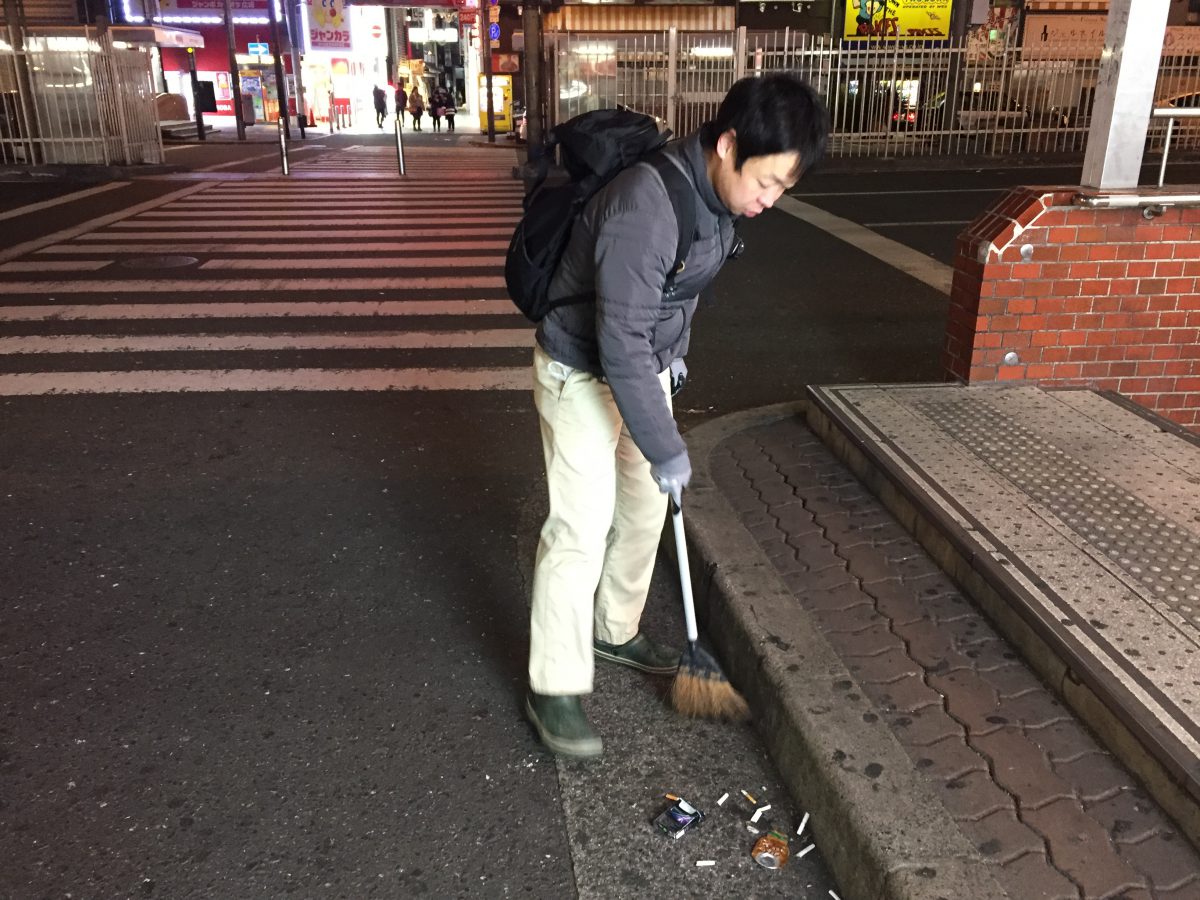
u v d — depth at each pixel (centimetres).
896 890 204
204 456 484
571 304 234
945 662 277
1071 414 425
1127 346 457
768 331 702
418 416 539
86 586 363
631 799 259
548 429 249
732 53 1833
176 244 1048
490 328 706
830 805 233
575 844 245
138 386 584
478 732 285
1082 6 2350
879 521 362
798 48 2009
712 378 598
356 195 1493
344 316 740
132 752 276
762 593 311
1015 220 434
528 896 229
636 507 284
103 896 229
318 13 3916
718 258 230
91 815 253
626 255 211
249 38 4497
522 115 2911
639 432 225
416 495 442
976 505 338
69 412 542
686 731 285
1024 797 226
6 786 263
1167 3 414
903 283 855
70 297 802
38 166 1742
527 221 234
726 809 255
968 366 460
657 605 353
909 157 1798
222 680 308
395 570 377
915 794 227
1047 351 456
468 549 394
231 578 370
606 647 312
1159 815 221
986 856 210
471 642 331
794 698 261
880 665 275
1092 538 315
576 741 268
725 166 209
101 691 303
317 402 559
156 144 1947
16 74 1734
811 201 1412
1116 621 267
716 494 382
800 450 431
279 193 1520
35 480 455
